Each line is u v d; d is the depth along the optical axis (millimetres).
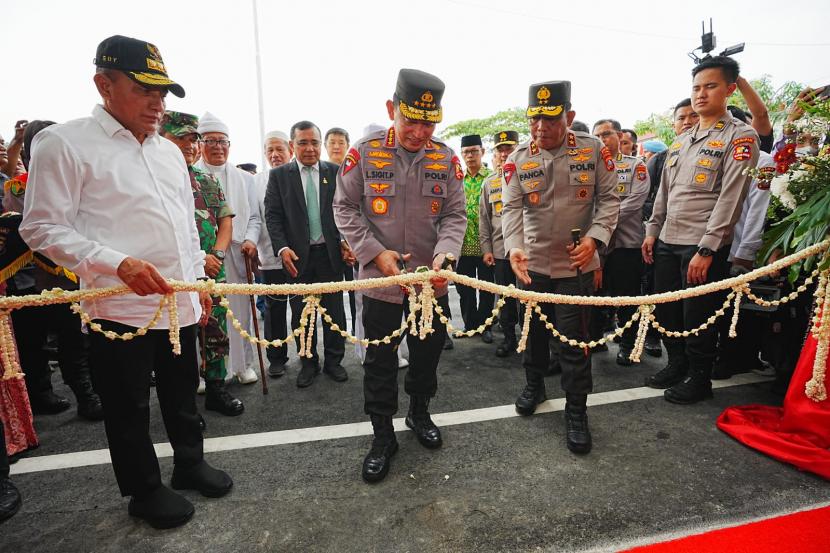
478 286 1871
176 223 1823
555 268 2582
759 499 1925
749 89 3459
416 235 2271
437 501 1972
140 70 1555
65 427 2801
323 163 3443
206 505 1984
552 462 2252
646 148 5172
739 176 2609
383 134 2209
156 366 1951
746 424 2473
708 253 2668
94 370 1739
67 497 2076
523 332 2012
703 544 1671
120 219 1654
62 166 1535
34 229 1510
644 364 3604
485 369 3621
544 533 1758
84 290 1546
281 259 3348
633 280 3830
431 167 2232
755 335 3238
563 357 2451
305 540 1762
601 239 2381
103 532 1839
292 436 2600
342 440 2541
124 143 1694
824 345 2104
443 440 2496
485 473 2174
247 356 3504
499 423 2684
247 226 3461
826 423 2193
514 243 2574
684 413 2748
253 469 2262
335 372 3463
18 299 1476
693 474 2117
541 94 2346
